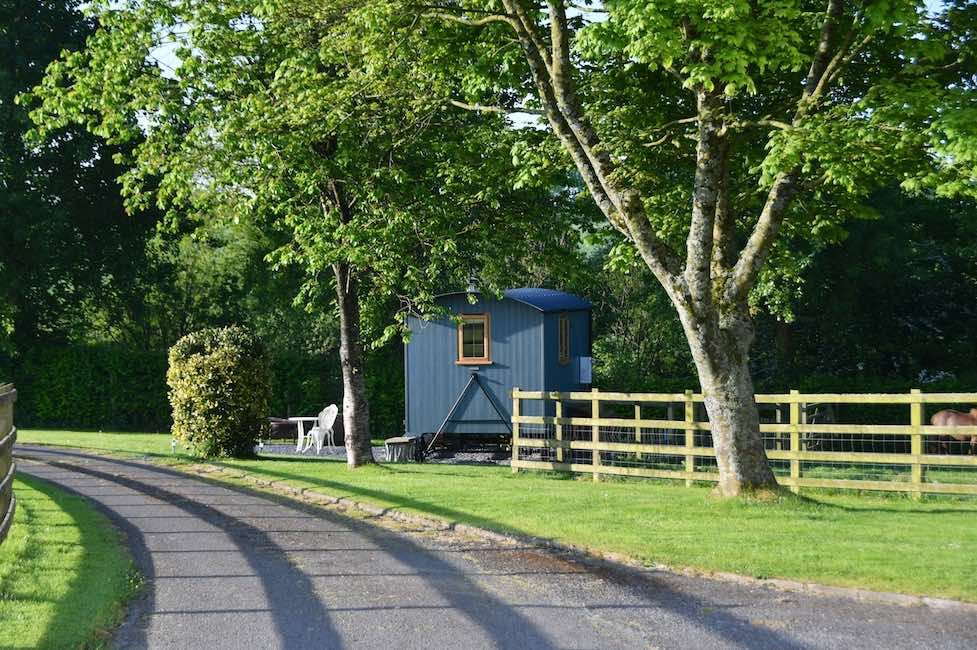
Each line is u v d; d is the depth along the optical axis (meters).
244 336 21.75
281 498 14.74
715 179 12.99
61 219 33.22
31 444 24.28
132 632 7.20
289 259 18.47
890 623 7.50
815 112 13.31
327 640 6.99
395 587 8.70
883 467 20.58
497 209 19.03
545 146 15.47
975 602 7.93
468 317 23.69
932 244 32.72
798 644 6.92
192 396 21.00
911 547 10.10
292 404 34.50
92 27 34.19
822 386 29.47
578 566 9.68
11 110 31.75
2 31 31.92
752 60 11.17
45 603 7.62
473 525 11.73
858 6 12.54
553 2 13.00
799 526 11.46
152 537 11.20
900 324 33.25
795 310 31.62
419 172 18.75
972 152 10.96
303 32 17.05
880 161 12.37
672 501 13.62
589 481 17.23
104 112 17.67
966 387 27.77
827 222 16.38
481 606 8.00
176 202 18.48
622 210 13.20
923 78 12.59
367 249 17.12
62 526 11.41
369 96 16.92
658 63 13.50
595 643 6.94
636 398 17.03
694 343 13.46
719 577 9.12
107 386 34.75
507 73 15.36
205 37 17.28
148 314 42.28
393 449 23.03
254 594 8.41
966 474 18.19
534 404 23.23
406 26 14.77
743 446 13.52
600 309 40.53
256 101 16.67
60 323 39.34
